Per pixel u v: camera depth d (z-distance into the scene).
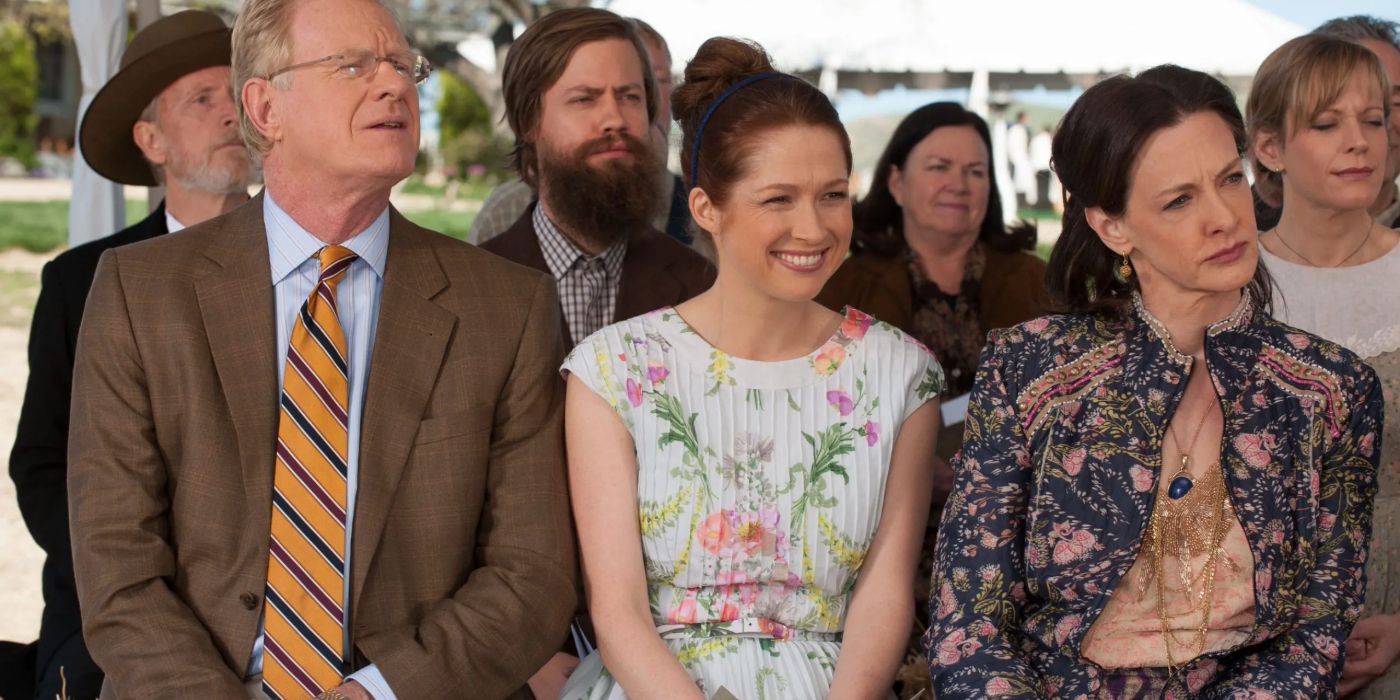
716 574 4.10
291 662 3.95
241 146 5.84
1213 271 3.60
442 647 3.95
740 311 4.21
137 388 4.02
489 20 23.50
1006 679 3.61
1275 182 5.30
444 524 4.11
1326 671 3.59
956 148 6.46
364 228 4.25
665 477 4.12
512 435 4.23
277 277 4.20
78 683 4.76
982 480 3.87
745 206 4.03
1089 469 3.74
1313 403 3.69
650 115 6.04
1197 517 3.71
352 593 4.02
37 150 27.97
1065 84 16.28
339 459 4.07
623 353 4.23
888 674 4.00
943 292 6.59
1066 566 3.72
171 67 5.76
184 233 4.23
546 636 4.11
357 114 4.04
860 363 4.26
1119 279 3.92
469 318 4.23
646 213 5.65
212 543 3.99
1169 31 13.43
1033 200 20.38
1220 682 3.69
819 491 4.14
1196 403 3.79
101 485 3.97
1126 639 3.73
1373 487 3.77
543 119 5.66
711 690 3.98
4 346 16.53
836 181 4.04
